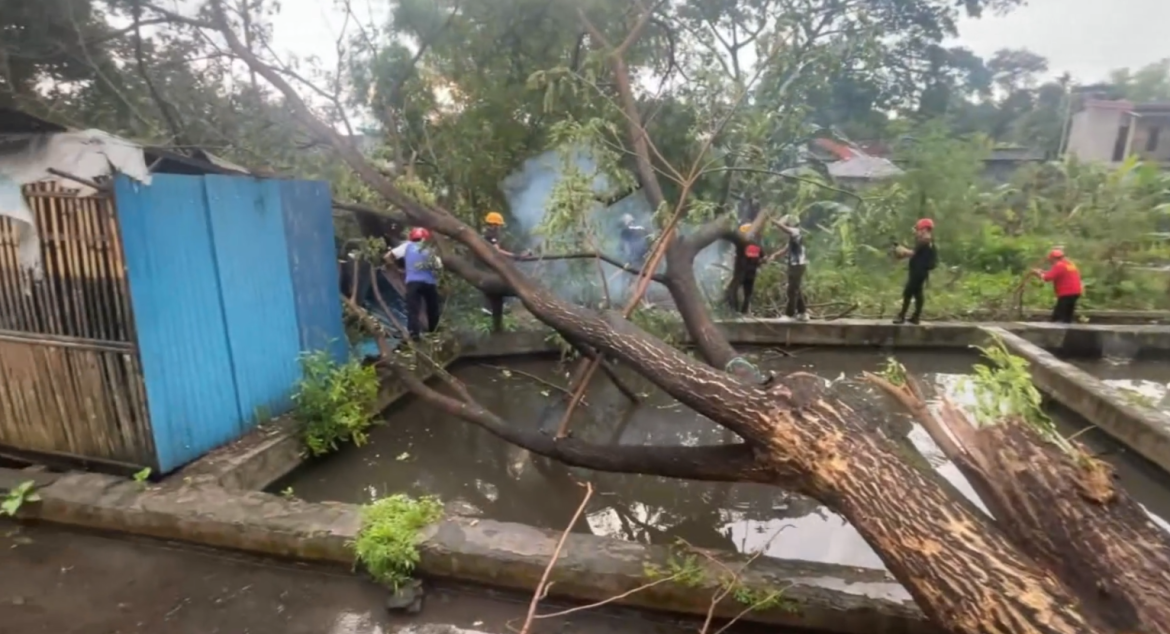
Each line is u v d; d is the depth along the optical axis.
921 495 2.50
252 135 6.73
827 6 6.78
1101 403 5.77
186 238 4.25
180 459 4.25
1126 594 2.15
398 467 5.07
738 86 5.54
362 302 7.33
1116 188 12.98
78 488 3.90
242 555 3.63
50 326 4.10
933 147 13.67
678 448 3.77
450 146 8.09
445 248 6.88
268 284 5.04
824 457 2.78
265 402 5.04
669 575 3.15
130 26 5.36
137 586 3.40
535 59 7.53
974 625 2.22
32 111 5.66
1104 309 10.30
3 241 4.03
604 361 5.70
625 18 6.78
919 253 8.27
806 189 6.41
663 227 5.22
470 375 7.21
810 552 3.99
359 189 6.89
